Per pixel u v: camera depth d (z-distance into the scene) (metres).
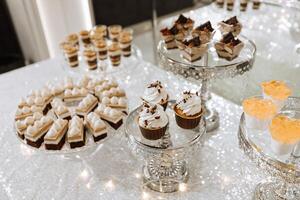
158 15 2.26
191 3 2.15
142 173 0.69
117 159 0.72
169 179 0.66
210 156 0.72
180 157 0.61
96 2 1.99
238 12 1.31
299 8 1.31
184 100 0.65
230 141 0.75
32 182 0.68
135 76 1.01
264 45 1.12
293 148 0.55
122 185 0.67
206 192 0.64
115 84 0.91
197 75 0.75
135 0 2.17
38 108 0.81
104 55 1.08
